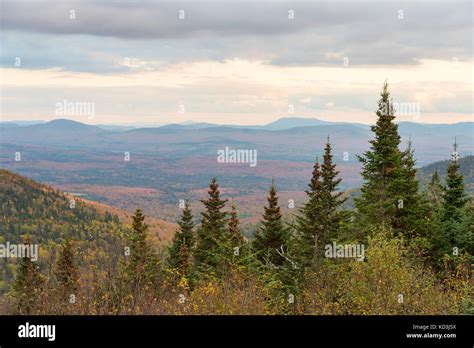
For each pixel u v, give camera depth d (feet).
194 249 120.57
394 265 48.24
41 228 452.76
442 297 48.19
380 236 52.37
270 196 106.83
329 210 102.06
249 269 64.13
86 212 545.03
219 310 42.60
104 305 40.63
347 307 46.34
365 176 95.86
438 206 92.89
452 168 89.86
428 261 79.30
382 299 44.91
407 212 89.66
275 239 103.86
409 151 102.47
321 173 104.68
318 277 52.90
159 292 44.70
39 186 607.37
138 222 114.62
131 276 42.86
